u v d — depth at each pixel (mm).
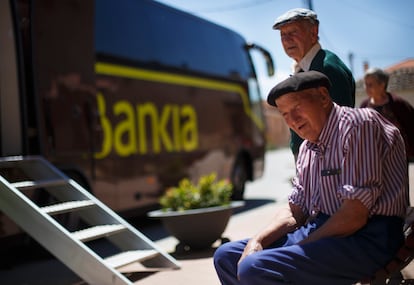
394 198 3322
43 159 6664
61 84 7965
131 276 6223
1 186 5711
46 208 5855
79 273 5441
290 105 3316
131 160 9656
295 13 4348
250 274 3279
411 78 7395
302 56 4434
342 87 4336
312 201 3518
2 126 7637
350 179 3258
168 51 11031
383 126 3355
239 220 10617
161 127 10609
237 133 13461
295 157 4766
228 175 13055
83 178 8414
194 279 5906
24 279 6801
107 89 9203
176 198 7633
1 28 7500
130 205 9609
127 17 9930
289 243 3557
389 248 3314
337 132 3312
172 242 8977
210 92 12391
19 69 7336
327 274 3285
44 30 7754
